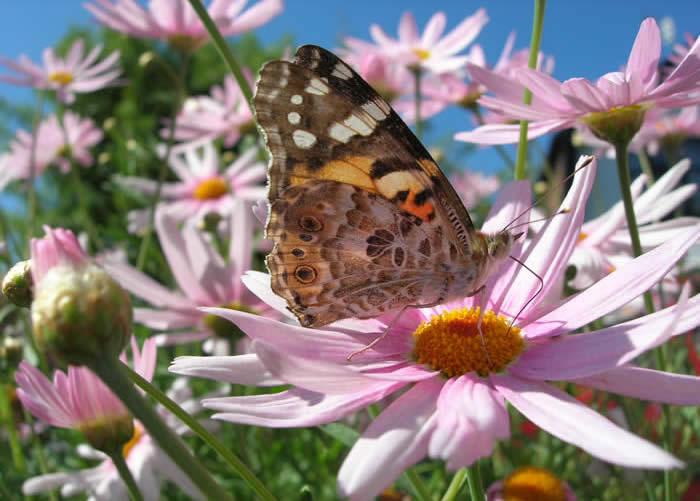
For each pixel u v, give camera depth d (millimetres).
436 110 208
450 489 87
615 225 134
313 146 87
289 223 88
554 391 72
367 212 88
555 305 88
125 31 188
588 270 130
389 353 89
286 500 157
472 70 108
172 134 192
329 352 87
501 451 149
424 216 89
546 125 107
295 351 84
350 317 93
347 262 90
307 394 76
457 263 91
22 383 80
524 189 105
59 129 301
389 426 67
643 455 54
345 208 88
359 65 208
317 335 89
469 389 73
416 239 90
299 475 155
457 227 90
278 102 86
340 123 86
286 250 88
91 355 56
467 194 333
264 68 85
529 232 139
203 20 102
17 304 92
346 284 90
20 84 247
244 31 189
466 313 89
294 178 87
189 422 73
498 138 109
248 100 103
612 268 135
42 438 184
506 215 104
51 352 57
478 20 206
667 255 79
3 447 160
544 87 100
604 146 183
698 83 94
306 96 86
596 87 97
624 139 102
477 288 95
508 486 111
